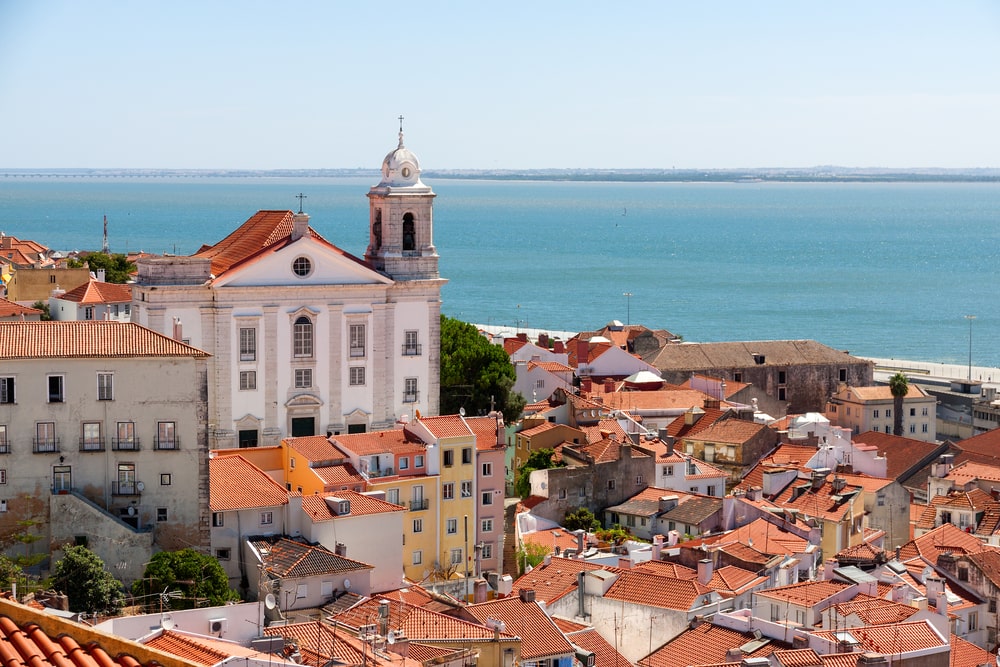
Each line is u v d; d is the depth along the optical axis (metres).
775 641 110.06
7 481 125.44
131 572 125.69
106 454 128.12
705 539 157.62
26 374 125.50
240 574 133.25
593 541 163.12
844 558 140.38
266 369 185.25
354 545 137.50
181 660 33.69
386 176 196.25
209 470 133.25
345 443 154.75
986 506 180.75
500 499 159.25
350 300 188.62
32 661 32.00
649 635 126.25
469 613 115.81
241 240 196.75
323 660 90.56
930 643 106.88
